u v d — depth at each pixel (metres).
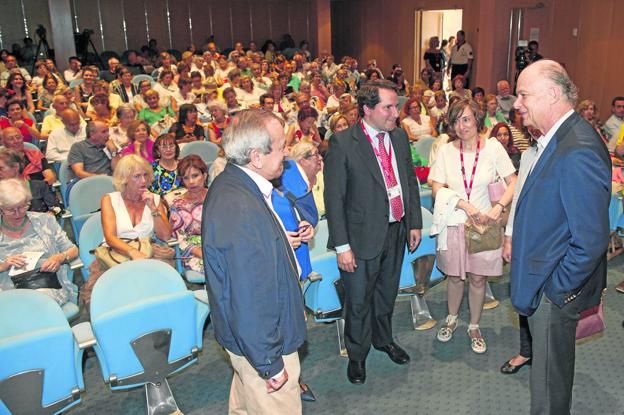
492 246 2.70
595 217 1.69
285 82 9.09
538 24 11.09
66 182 4.64
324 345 3.05
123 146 5.53
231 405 2.08
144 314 2.04
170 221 3.19
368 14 15.79
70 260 2.79
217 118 6.15
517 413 2.42
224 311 1.59
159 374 2.16
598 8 9.78
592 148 1.71
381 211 2.38
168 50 14.89
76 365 2.02
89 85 7.85
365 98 2.31
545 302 1.90
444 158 2.80
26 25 14.19
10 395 1.86
